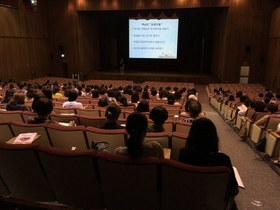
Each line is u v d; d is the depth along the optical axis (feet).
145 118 6.39
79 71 61.26
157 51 61.72
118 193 6.59
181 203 6.24
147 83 51.67
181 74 62.95
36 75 58.34
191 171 5.57
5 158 6.99
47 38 61.57
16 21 51.57
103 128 9.82
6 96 20.30
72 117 12.33
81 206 7.32
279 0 49.65
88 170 6.55
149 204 6.60
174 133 9.19
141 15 59.88
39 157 6.84
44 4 59.57
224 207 6.13
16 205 7.91
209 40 66.23
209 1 51.06
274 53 48.62
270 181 11.04
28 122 10.24
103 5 55.21
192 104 12.36
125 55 72.90
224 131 20.16
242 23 51.37
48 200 7.63
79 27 58.85
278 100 27.20
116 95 22.54
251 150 15.14
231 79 54.24
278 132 12.82
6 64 49.67
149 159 5.97
